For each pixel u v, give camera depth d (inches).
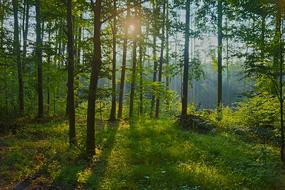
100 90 890.1
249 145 771.4
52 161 595.8
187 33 1104.2
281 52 631.8
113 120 1150.3
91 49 901.8
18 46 1196.5
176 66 1208.8
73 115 698.8
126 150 673.0
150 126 926.4
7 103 1359.5
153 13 776.3
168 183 494.6
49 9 880.9
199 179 503.5
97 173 539.2
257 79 688.4
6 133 880.3
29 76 1347.2
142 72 1362.0
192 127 975.0
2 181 517.3
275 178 542.9
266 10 741.9
